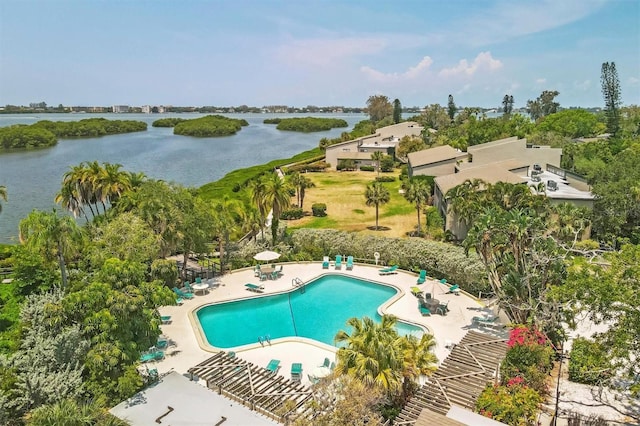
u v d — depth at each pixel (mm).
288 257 43719
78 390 18266
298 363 24938
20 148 146250
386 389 18453
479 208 40969
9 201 72875
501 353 23266
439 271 37906
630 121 119812
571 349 24062
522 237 26375
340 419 16797
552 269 26562
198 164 119312
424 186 54719
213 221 37875
